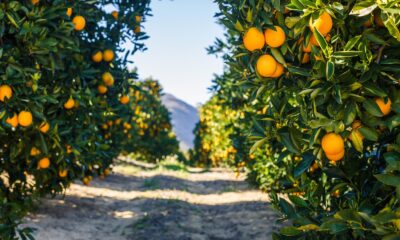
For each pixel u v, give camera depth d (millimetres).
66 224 8211
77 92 5148
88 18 5363
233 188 14250
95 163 6453
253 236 7801
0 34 3982
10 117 4168
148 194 12523
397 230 2283
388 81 2582
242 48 3121
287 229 2912
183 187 14516
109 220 9266
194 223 9211
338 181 3109
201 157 34219
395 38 2508
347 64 2494
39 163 5125
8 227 4203
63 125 5227
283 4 2791
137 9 6348
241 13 3014
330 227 2516
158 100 29516
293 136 2969
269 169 9711
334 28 2676
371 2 2328
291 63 2963
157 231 8281
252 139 3143
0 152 5035
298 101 2855
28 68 4160
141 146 27000
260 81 3096
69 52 5074
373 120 2570
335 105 2576
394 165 2371
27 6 4344
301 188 3365
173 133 35125
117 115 6480
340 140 2588
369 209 2646
